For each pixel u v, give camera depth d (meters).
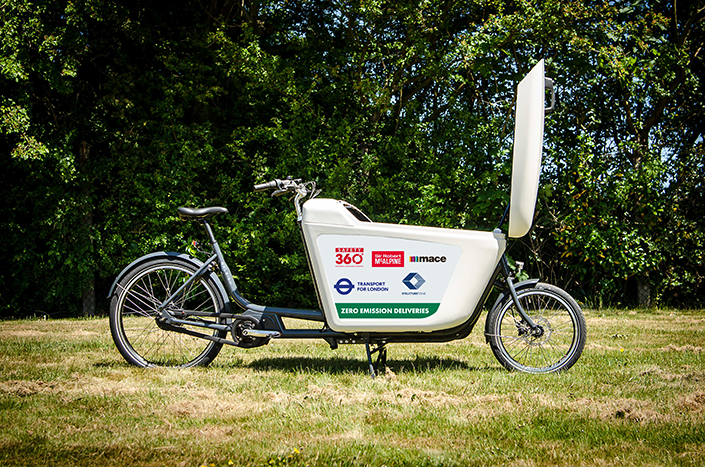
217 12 8.19
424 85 8.12
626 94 8.02
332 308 3.12
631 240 7.68
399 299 3.12
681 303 8.22
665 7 8.46
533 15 7.16
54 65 6.49
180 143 7.31
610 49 7.43
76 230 7.04
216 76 7.98
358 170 7.52
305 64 7.82
